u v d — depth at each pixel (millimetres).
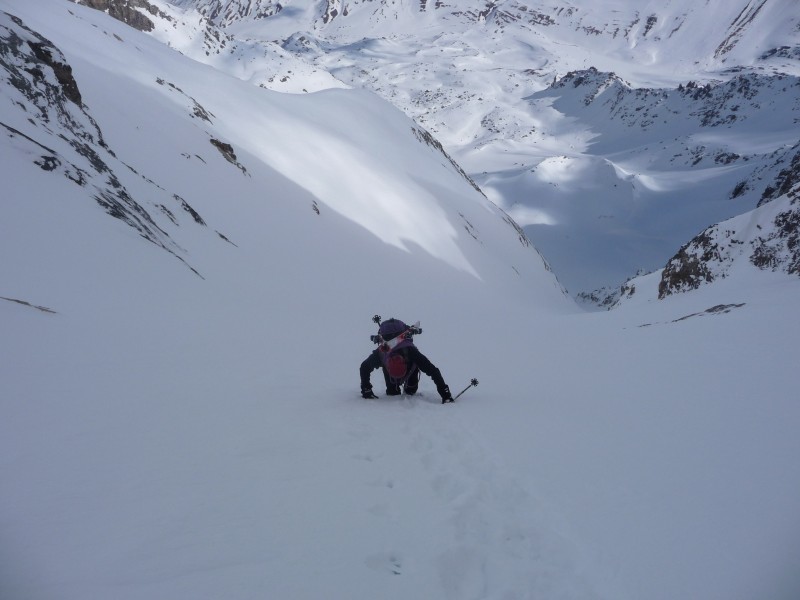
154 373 5457
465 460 4156
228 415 4535
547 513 3158
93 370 5008
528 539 2889
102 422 3736
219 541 2346
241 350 8367
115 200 14625
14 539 2094
